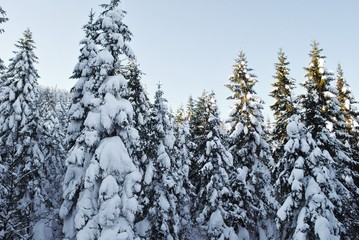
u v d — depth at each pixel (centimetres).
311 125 1780
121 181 1504
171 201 2145
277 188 1767
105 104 1553
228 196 2288
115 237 1370
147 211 2081
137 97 2134
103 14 1767
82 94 1895
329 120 1944
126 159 1520
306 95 1912
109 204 1399
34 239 1791
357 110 2491
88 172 1427
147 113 2158
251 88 2492
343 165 1909
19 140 2306
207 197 2298
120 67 1727
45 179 2491
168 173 2200
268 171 2384
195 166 3206
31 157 2256
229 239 2127
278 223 1605
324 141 1814
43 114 3994
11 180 1347
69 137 1858
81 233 1368
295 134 1659
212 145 2341
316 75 1981
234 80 2561
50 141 2588
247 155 2398
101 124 1551
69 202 1541
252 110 2455
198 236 2867
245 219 2186
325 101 1950
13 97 2341
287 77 2586
